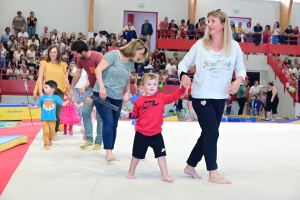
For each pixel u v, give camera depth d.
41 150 5.66
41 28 20.80
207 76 3.83
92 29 20.97
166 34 20.44
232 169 4.51
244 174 4.23
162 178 3.82
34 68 17.89
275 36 21.22
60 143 6.57
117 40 19.77
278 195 3.32
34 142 6.58
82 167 4.40
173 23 20.83
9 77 17.47
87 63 5.56
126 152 5.62
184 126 10.58
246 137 8.12
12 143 5.86
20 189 3.34
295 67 20.56
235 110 19.50
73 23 21.14
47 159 4.88
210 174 3.80
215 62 3.83
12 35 19.08
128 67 4.93
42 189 3.36
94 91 4.98
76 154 5.34
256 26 21.47
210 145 3.78
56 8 20.92
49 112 5.98
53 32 19.58
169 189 3.45
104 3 21.52
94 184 3.59
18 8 20.52
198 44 3.94
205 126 3.81
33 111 12.33
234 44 3.93
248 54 20.88
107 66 4.79
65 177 3.87
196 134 8.47
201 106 3.84
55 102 6.08
